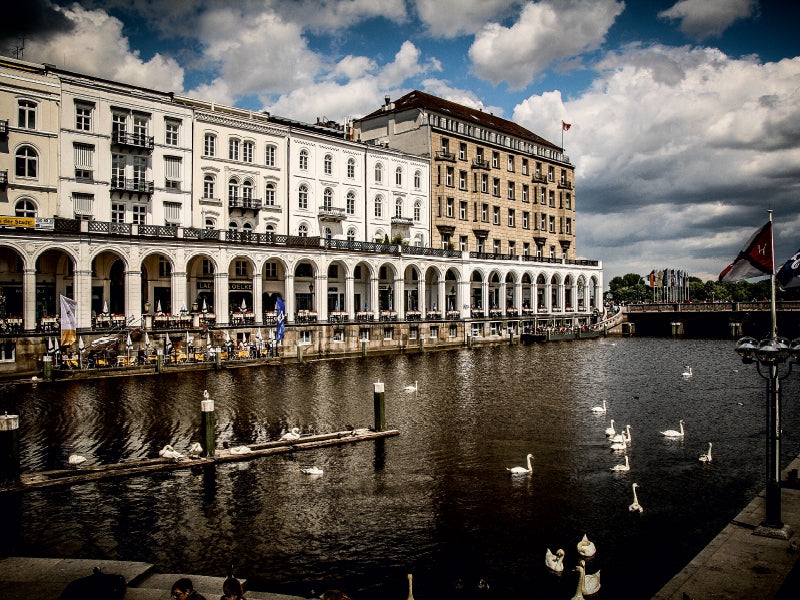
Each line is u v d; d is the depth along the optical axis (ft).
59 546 48.32
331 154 216.74
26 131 149.89
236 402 105.50
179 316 159.84
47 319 143.74
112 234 150.92
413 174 248.32
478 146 275.59
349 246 204.44
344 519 53.98
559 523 53.16
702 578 37.35
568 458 72.54
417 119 258.57
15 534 50.44
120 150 166.40
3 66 146.72
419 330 219.20
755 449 76.43
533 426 89.15
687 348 222.69
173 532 51.08
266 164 197.67
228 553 47.32
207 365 149.59
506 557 46.75
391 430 84.28
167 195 174.81
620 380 136.87
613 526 52.54
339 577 43.68
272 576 43.68
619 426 89.40
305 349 182.39
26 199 150.51
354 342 196.54
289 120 221.05
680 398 113.19
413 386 121.70
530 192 302.04
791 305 261.24
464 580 43.24
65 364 133.08
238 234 174.60
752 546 41.81
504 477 65.46
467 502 58.13
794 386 127.65
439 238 257.55
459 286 245.04
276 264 197.47
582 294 330.34
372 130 277.44
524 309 274.77
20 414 94.17
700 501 58.23
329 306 211.61
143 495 59.52
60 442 78.43
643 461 71.31
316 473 65.51
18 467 61.62
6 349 131.64
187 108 179.01
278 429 86.53
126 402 104.22
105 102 163.22
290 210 203.31
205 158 183.01
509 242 289.12
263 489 61.41
